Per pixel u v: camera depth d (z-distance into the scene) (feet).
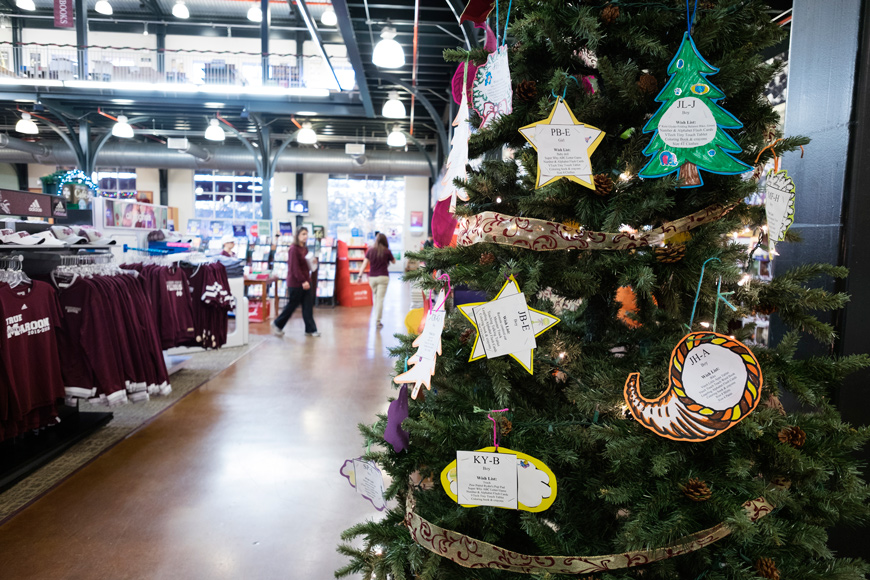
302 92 28.32
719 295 2.99
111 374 10.00
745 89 3.26
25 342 8.69
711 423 2.88
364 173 52.44
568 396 3.45
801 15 5.62
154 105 40.32
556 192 3.34
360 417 12.59
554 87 3.27
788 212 3.25
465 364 3.99
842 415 5.13
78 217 16.03
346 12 19.15
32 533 7.45
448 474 3.39
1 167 60.70
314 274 35.78
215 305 15.30
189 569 6.70
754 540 3.14
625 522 3.23
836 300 3.05
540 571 3.18
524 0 3.62
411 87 31.35
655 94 3.29
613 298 4.10
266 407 13.26
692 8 3.29
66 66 34.83
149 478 9.21
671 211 3.48
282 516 8.02
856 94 4.94
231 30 45.27
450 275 3.58
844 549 5.12
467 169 4.11
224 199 62.85
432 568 3.47
